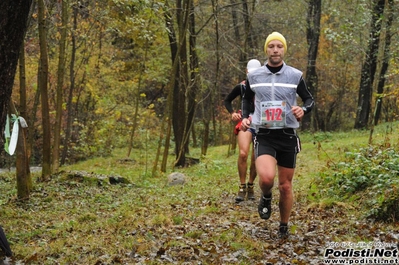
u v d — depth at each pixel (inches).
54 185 474.6
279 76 238.1
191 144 1435.8
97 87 1093.8
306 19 1099.9
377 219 275.6
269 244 232.7
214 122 1373.0
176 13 707.4
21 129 414.3
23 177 414.6
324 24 1218.6
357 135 986.1
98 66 1055.0
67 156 1080.2
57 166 559.5
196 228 271.3
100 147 1087.0
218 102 1425.9
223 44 963.3
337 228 259.9
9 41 210.2
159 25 599.8
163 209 345.1
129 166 794.2
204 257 213.3
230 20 976.9
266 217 247.4
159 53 1008.9
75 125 1096.8
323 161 572.1
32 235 283.4
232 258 210.8
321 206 317.4
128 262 213.5
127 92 1203.9
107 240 252.4
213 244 230.7
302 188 399.2
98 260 213.3
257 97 241.1
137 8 498.3
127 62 1104.2
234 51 1010.1
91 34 908.6
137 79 1135.6
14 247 248.4
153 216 313.0
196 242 238.1
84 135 1063.0
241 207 347.6
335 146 745.0
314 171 498.3
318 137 1042.1
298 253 216.2
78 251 235.5
